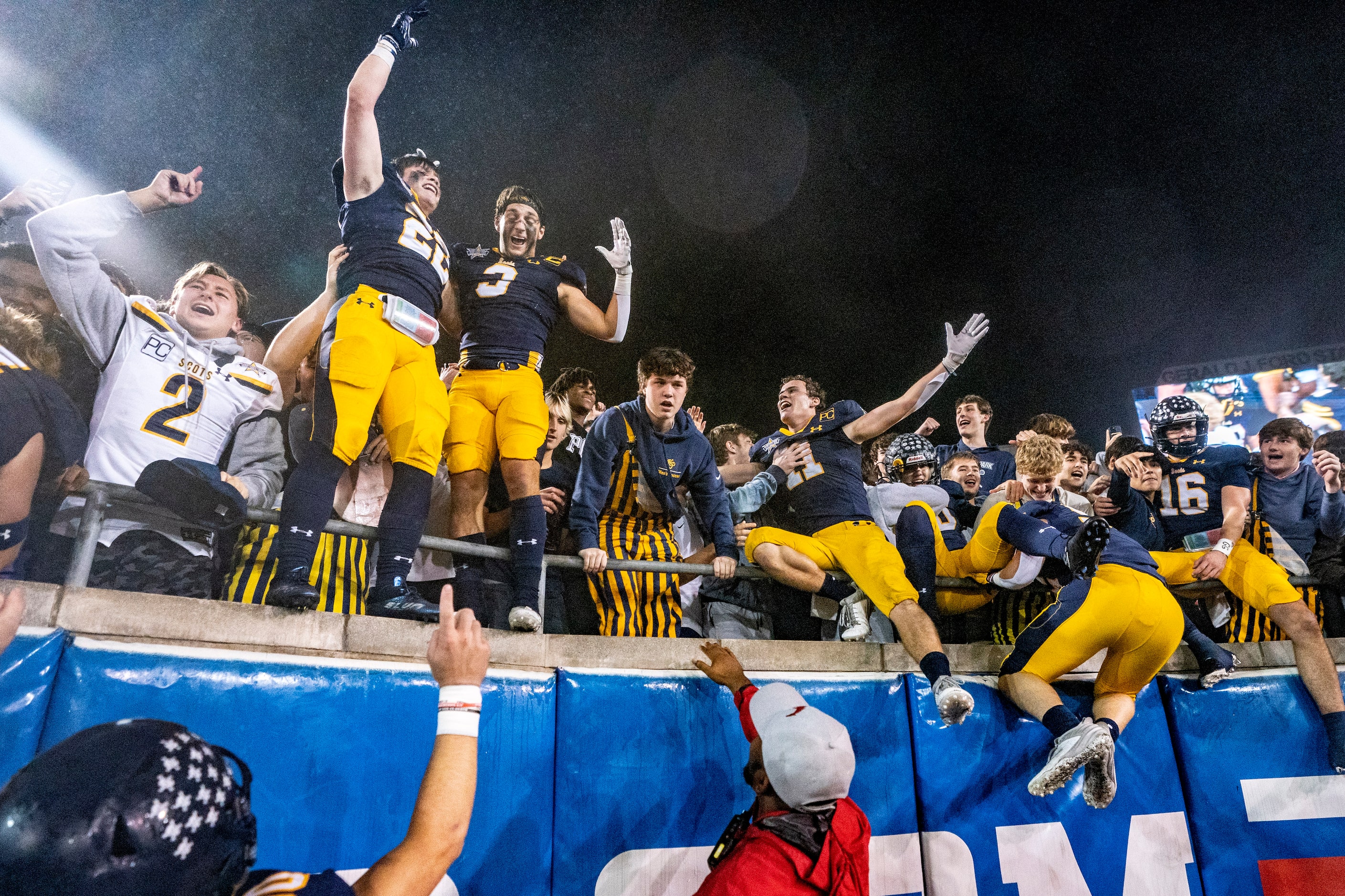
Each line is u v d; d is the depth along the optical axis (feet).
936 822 10.69
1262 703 12.33
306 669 8.16
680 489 12.72
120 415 9.07
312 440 8.80
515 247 11.93
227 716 7.63
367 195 10.03
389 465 11.69
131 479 8.95
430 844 3.97
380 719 8.42
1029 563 11.77
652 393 12.17
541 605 10.06
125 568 8.68
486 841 8.58
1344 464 14.98
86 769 3.01
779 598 14.03
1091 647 11.05
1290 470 15.55
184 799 3.08
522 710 9.25
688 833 9.62
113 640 7.33
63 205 8.99
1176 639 11.10
